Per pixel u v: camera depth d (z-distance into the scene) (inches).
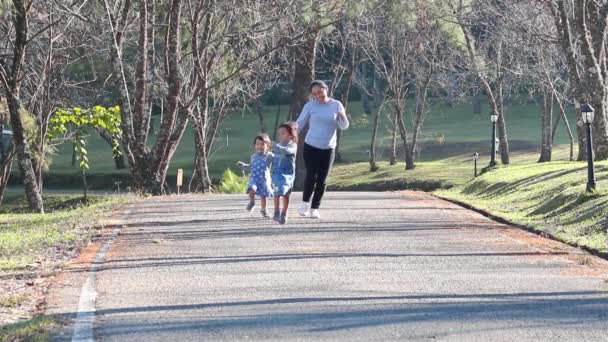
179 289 574.6
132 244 804.6
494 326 457.1
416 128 3277.6
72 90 2469.2
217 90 2476.6
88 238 856.3
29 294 581.0
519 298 531.2
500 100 2815.0
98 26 2021.4
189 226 943.0
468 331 446.6
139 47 1724.9
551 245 775.7
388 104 4301.2
